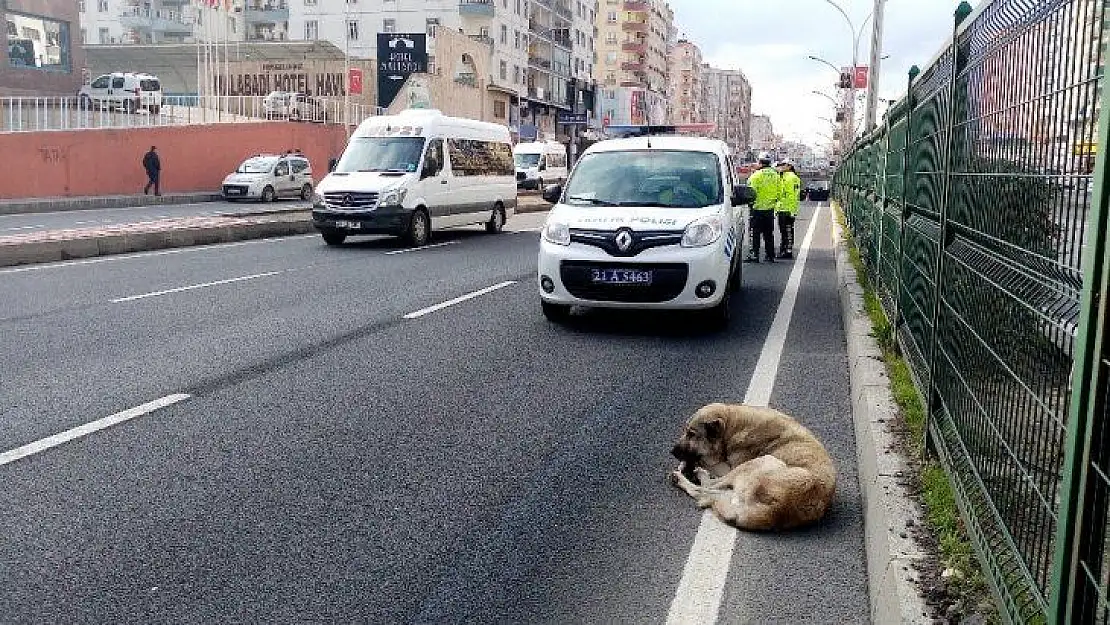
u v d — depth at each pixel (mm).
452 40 50812
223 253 16062
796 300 11602
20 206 26047
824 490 4305
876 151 12664
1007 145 3455
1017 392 3021
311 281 12383
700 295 8945
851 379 7176
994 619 2996
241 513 4352
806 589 3697
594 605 3566
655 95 103688
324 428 5711
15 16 39688
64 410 5949
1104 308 2125
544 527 4289
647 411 6285
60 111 30594
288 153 36125
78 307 9898
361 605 3525
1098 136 2234
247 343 8188
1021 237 3168
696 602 3590
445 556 3963
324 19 76125
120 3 84438
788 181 17000
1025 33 3232
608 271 8953
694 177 10000
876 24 28797
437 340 8547
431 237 20172
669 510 4520
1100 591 2104
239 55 54000
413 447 5398
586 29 101375
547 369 7488
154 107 35562
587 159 10531
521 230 22609
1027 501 2852
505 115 58844
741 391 6871
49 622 3334
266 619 3400
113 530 4125
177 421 5770
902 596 3184
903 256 7055
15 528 4121
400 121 19188
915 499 4039
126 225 19047
